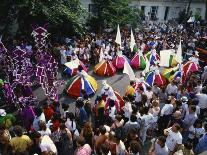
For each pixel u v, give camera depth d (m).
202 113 14.46
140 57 22.06
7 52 15.84
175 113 12.36
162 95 15.23
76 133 11.20
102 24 28.62
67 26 23.03
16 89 14.44
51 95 15.55
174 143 10.30
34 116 11.87
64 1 23.47
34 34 16.42
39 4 21.02
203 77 18.50
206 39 23.94
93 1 28.45
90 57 22.48
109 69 20.56
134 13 31.36
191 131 11.89
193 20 36.78
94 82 17.81
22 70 15.27
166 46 25.45
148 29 33.34
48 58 15.42
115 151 9.70
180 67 17.30
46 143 9.73
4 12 21.67
